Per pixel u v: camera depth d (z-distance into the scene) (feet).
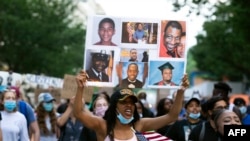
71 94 32.55
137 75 22.88
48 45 114.73
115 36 22.94
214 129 23.34
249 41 67.62
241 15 61.57
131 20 22.93
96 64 22.88
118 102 19.27
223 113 20.68
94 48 22.91
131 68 22.85
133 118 19.80
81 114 19.72
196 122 29.96
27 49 113.91
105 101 27.45
